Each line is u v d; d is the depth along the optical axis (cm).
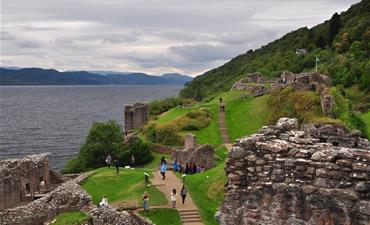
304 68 13550
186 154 5662
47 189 5609
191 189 4328
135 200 4003
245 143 1897
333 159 1630
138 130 9244
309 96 7150
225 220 1922
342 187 1593
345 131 2264
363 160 1560
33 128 16175
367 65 10206
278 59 15712
